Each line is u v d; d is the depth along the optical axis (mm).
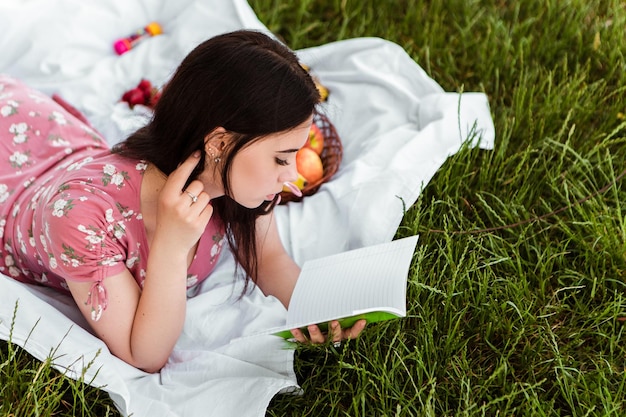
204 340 1954
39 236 1791
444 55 2857
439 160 2299
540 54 2840
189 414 1745
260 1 3059
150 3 2789
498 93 2756
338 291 1801
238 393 1767
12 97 2145
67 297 1972
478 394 1874
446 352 1930
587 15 2918
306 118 1581
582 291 2160
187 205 1661
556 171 2363
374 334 1949
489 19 2920
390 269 1793
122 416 1758
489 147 2393
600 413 1808
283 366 1849
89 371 1706
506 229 2270
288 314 1813
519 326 2020
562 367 1834
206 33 2730
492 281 2100
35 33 2631
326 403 1858
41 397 1692
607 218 2182
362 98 2611
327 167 2408
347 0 3055
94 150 2074
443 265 2152
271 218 2023
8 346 1770
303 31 2910
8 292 1761
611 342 1950
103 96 2584
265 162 1608
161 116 1640
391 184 2213
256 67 1527
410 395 1883
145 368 1852
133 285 1781
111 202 1732
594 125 2615
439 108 2463
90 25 2695
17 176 2016
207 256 1973
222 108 1537
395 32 2986
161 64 2678
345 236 2191
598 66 2777
